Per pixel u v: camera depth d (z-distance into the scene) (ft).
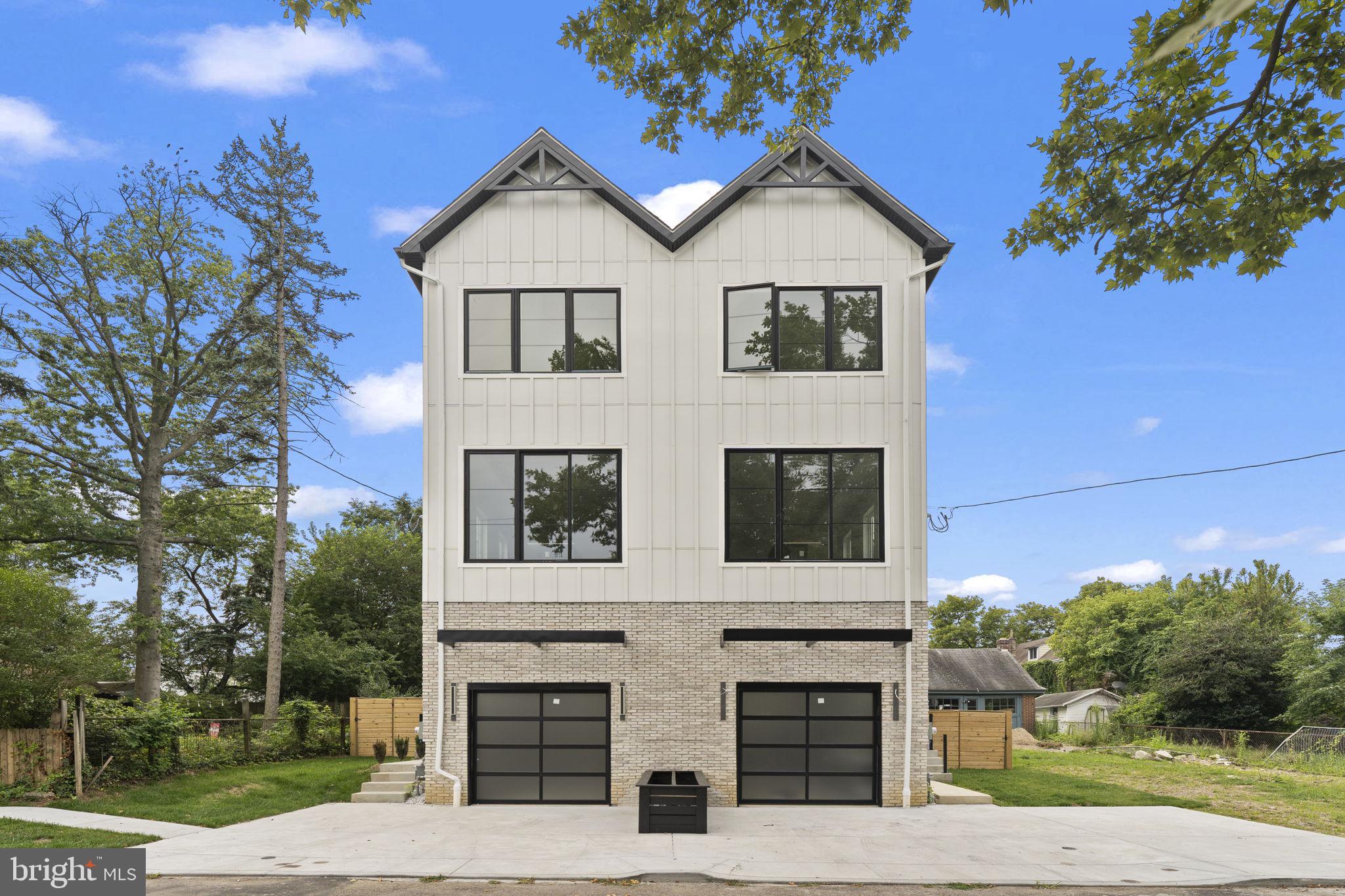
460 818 50.19
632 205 56.85
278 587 91.71
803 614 54.49
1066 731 146.92
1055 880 35.78
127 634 79.87
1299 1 26.18
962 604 282.36
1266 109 27.14
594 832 45.75
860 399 55.77
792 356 56.24
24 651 52.08
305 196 98.84
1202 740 112.47
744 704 54.75
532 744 55.01
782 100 35.60
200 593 125.29
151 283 92.79
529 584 55.16
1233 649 131.95
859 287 56.54
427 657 55.52
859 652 54.34
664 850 41.04
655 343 56.44
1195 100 28.02
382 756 75.77
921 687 54.08
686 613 54.70
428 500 55.72
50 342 86.12
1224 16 9.52
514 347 56.80
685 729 54.13
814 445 55.47
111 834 43.65
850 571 54.70
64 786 52.37
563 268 57.00
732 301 56.80
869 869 37.45
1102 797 59.93
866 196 57.11
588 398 56.13
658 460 55.67
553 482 55.93
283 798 57.77
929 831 46.06
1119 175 29.86
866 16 33.14
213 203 94.02
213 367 92.58
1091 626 202.90
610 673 54.65
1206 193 29.04
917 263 56.65
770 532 55.26
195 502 98.17
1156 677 150.92
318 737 82.33
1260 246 28.32
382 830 46.21
